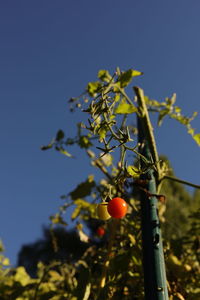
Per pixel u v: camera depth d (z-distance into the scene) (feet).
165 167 2.68
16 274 3.59
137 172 2.23
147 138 2.65
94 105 2.17
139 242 2.95
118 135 2.18
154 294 2.13
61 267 3.34
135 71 2.61
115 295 2.87
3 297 3.42
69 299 3.10
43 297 3.08
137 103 2.73
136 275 2.97
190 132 3.19
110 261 2.93
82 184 3.44
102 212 2.28
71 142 3.34
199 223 3.44
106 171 3.36
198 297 2.81
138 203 3.30
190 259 3.34
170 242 3.24
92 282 2.83
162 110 3.18
